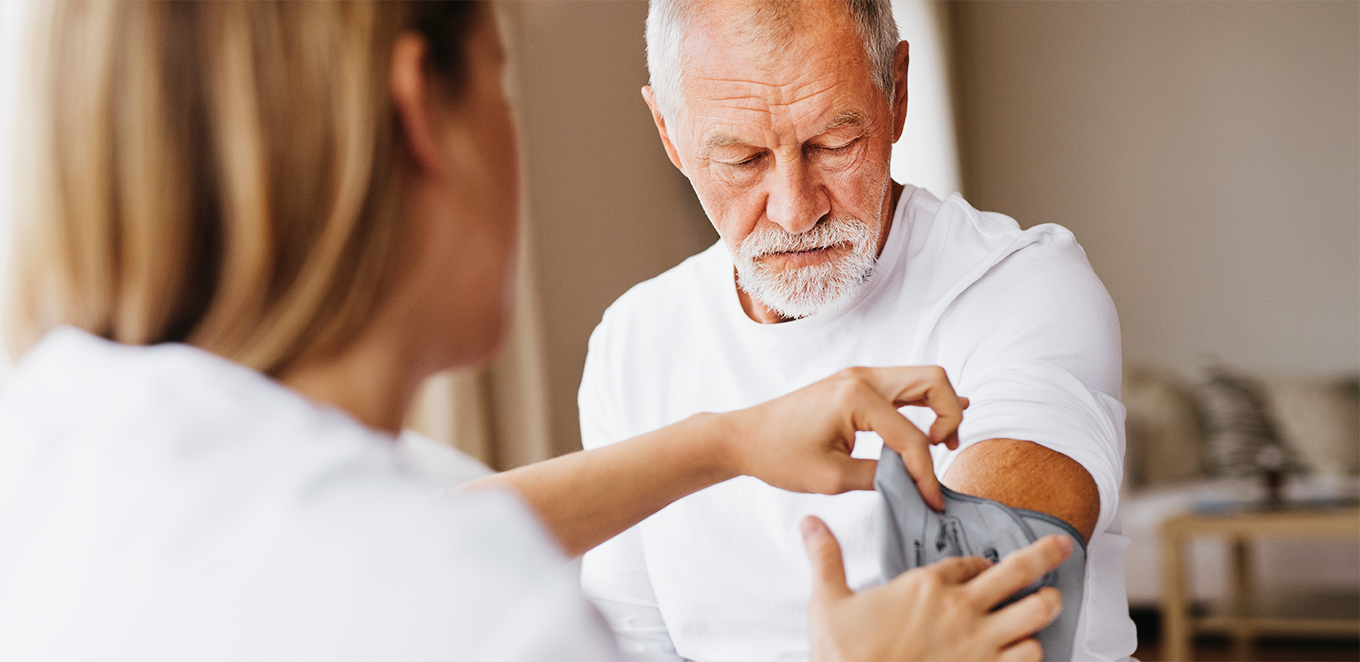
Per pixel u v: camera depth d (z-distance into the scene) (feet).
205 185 1.43
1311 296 16.34
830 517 3.46
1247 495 10.94
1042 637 2.23
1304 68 16.31
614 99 10.29
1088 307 3.11
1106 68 17.24
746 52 3.11
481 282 1.63
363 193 1.43
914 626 1.71
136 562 1.21
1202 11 16.72
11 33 3.63
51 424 1.39
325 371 1.53
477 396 7.46
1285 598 11.76
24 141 1.50
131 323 1.49
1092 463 2.56
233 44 1.41
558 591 1.18
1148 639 12.35
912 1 15.92
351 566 1.16
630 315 4.00
